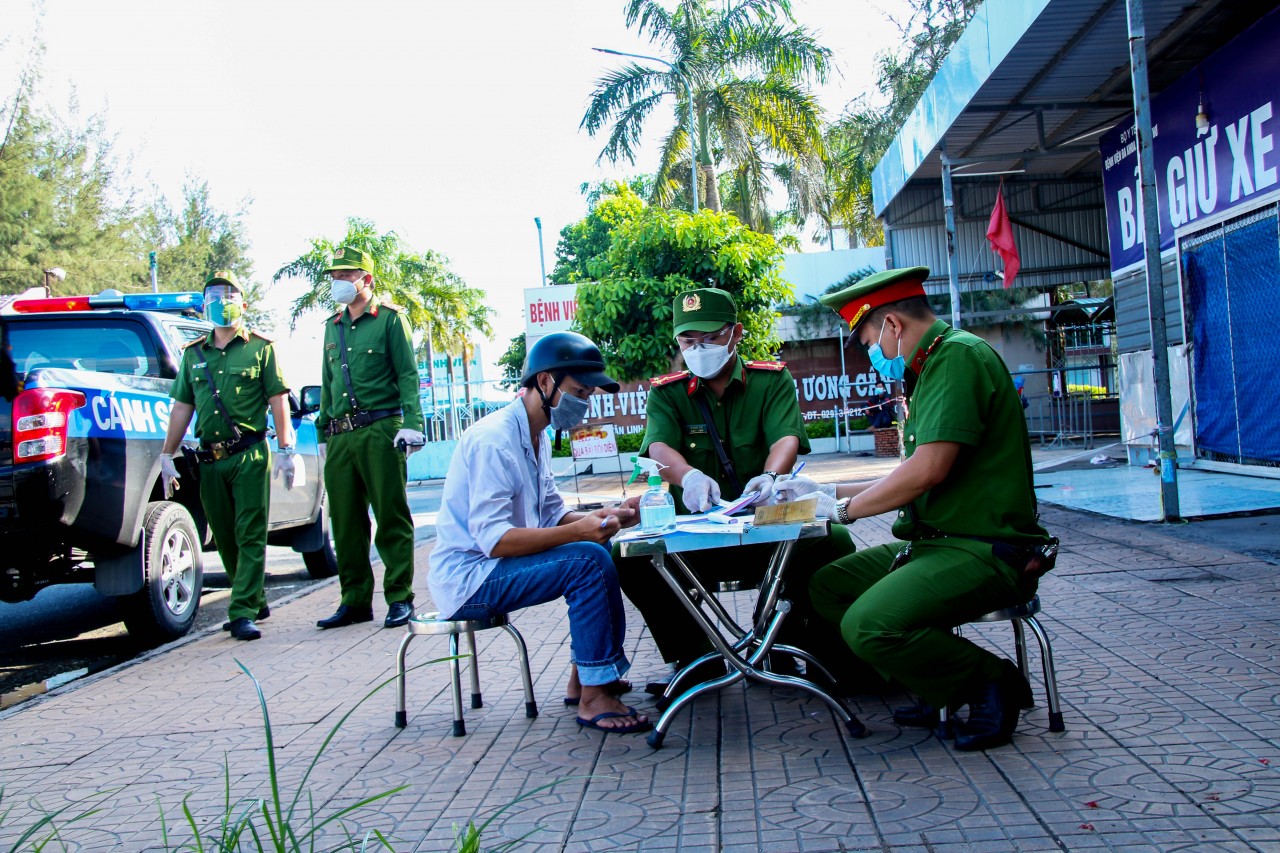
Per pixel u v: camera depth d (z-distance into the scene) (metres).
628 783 3.23
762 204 24.44
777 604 3.68
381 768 3.58
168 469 6.35
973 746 3.26
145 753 3.97
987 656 3.31
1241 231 9.72
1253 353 9.69
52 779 3.71
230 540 6.64
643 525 3.64
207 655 5.83
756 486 3.73
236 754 3.87
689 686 4.24
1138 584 5.65
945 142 12.24
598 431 9.44
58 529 5.59
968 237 17.25
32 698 5.14
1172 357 11.30
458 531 3.91
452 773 3.47
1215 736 3.23
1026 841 2.59
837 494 3.62
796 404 4.34
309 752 3.82
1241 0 8.84
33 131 29.16
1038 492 10.44
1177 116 10.74
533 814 3.03
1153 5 8.71
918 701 3.67
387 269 29.73
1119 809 2.73
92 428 5.84
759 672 3.60
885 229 16.50
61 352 7.17
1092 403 20.20
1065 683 3.95
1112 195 12.60
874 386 23.95
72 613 8.06
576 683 4.21
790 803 2.96
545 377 3.92
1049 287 19.67
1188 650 4.27
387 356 6.28
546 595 3.82
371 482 6.23
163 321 7.38
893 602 3.23
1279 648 4.19
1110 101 11.28
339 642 5.92
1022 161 13.54
